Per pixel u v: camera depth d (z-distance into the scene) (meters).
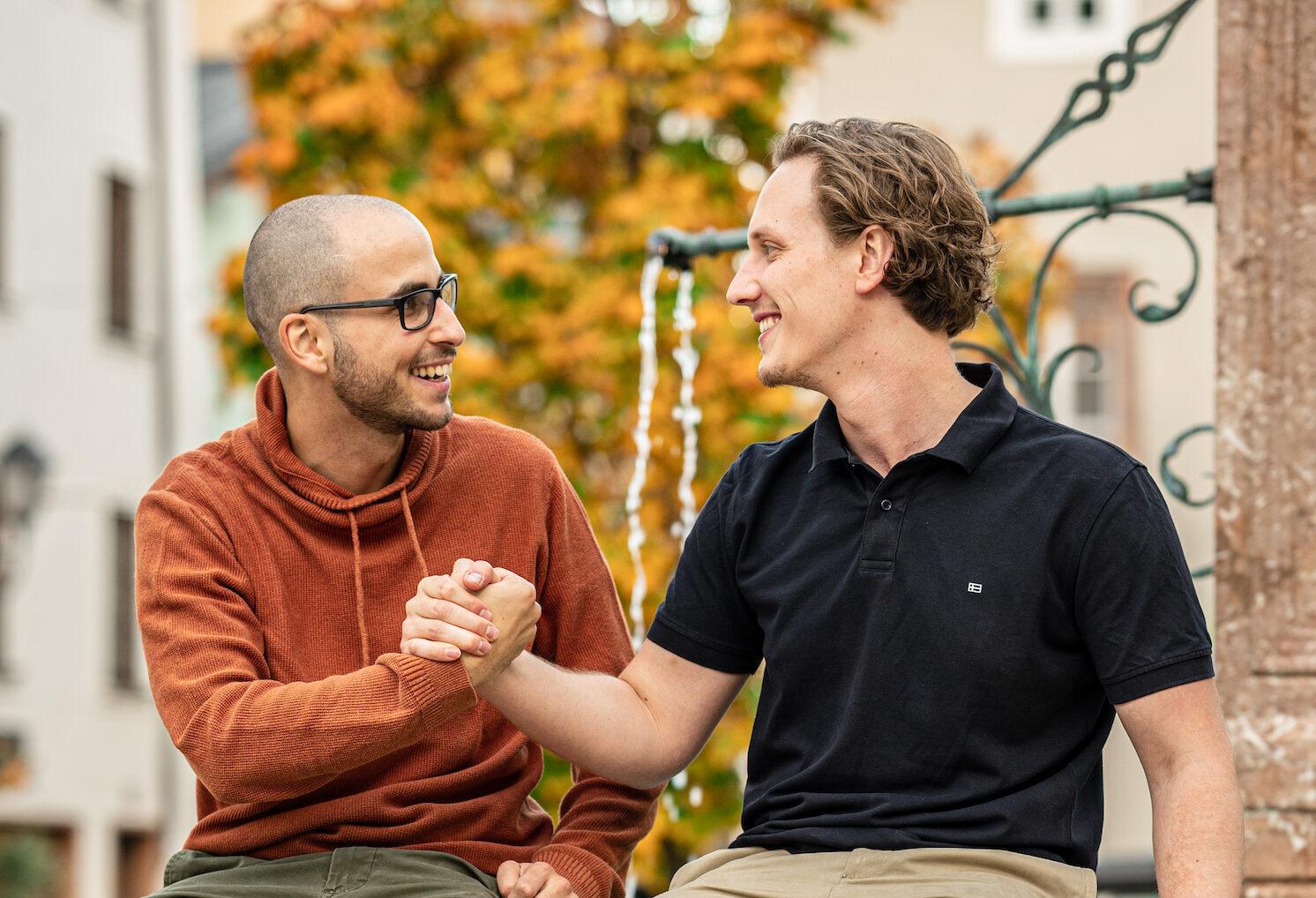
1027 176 12.12
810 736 2.97
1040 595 2.83
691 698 3.16
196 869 3.08
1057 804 2.82
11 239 13.96
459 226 10.12
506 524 3.25
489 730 3.19
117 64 15.00
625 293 9.35
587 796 3.26
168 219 15.32
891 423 3.00
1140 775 13.50
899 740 2.87
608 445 9.42
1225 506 3.48
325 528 3.16
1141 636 2.79
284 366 3.16
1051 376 4.11
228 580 3.09
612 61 9.98
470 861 3.09
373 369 3.10
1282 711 3.42
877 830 2.84
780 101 9.84
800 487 3.08
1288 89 3.51
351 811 3.06
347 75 10.35
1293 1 3.52
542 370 9.53
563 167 10.23
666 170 9.74
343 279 3.10
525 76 10.16
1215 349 3.52
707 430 8.99
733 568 3.12
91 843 14.23
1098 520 2.83
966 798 2.83
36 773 13.80
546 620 3.30
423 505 3.21
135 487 14.89
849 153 3.02
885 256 2.98
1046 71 14.10
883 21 10.19
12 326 13.94
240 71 10.57
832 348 3.01
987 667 2.83
